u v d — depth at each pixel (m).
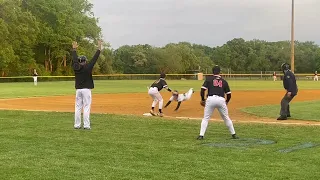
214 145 9.90
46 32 77.12
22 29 68.56
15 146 9.58
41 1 78.00
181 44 111.00
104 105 22.59
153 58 101.75
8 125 13.02
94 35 87.19
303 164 7.90
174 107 21.39
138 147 9.57
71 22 80.69
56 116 15.56
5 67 68.88
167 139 10.70
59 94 31.50
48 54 83.75
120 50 104.81
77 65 12.23
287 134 11.56
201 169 7.49
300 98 28.36
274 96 30.61
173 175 7.07
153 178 6.88
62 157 8.45
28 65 74.69
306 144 10.03
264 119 16.05
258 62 118.19
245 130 12.27
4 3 65.88
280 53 117.56
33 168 7.51
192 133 11.73
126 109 20.28
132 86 46.69
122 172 7.26
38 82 62.19
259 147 9.66
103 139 10.62
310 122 14.70
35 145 9.72
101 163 7.95
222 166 7.73
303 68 114.62
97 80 74.62
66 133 11.55
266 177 6.96
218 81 10.77
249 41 124.88
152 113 17.25
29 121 14.06
